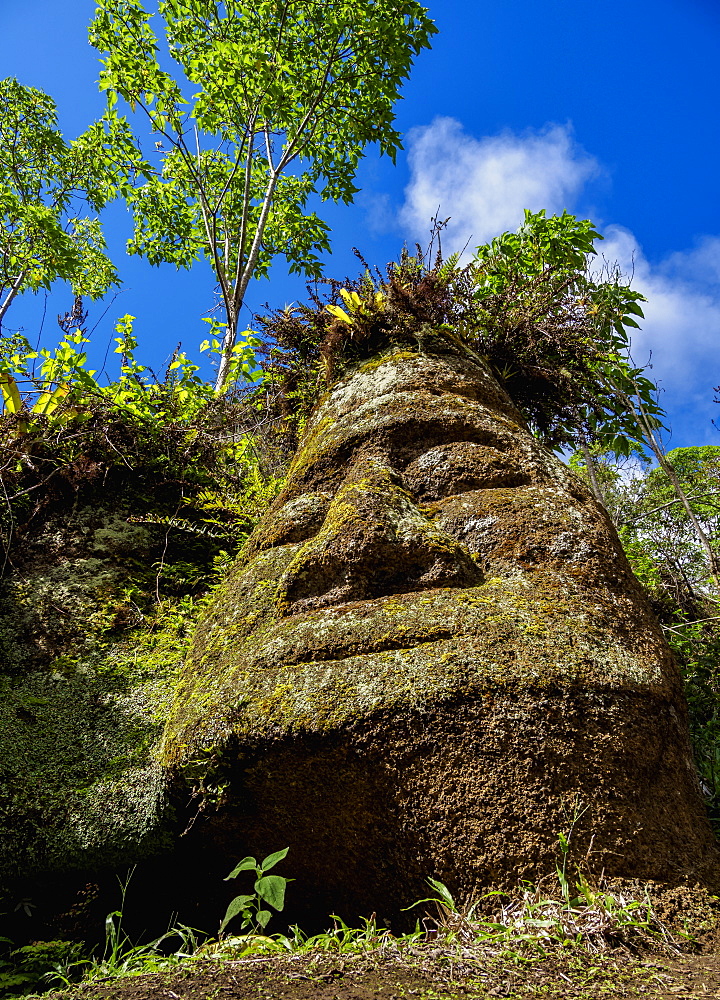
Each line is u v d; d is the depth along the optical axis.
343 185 9.91
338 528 2.87
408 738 2.17
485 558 2.86
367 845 2.21
